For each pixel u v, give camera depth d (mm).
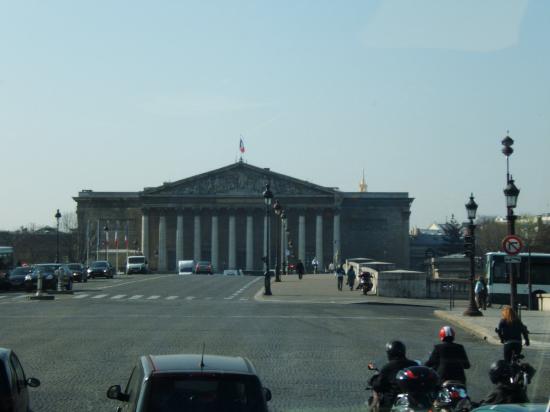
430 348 34219
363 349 33500
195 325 44094
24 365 28281
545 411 11328
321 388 23672
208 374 12219
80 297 71000
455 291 80125
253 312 54531
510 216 42062
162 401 11891
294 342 35969
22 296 71812
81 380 25000
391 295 78875
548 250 120500
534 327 44656
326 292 83125
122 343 35125
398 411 15852
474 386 24094
